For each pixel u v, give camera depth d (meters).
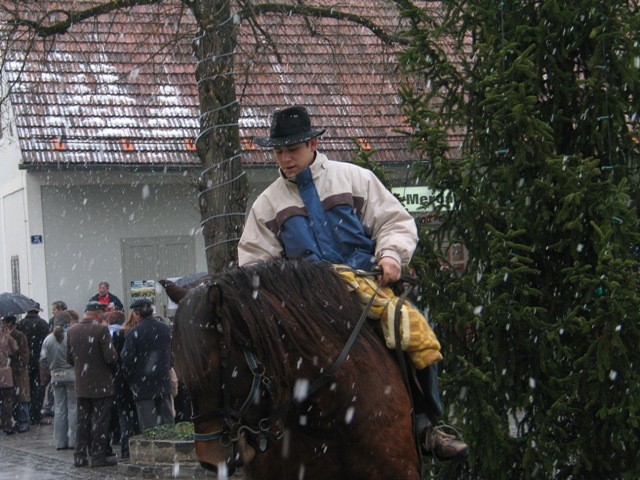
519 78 9.31
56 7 17.58
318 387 5.97
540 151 8.88
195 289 6.07
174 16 16.62
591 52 9.42
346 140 26.92
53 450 19.75
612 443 8.64
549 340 8.64
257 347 5.85
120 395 18.06
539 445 8.70
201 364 5.72
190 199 28.00
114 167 25.78
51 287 27.00
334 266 6.56
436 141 9.14
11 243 29.48
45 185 26.89
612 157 9.45
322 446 6.09
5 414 22.50
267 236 6.97
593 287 8.56
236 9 16.59
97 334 17.23
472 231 9.23
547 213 8.90
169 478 15.76
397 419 6.13
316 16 17.20
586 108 9.37
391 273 6.53
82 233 27.20
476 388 8.76
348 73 18.50
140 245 27.66
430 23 9.65
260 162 26.44
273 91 27.62
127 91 27.50
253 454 5.85
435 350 6.57
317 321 6.09
